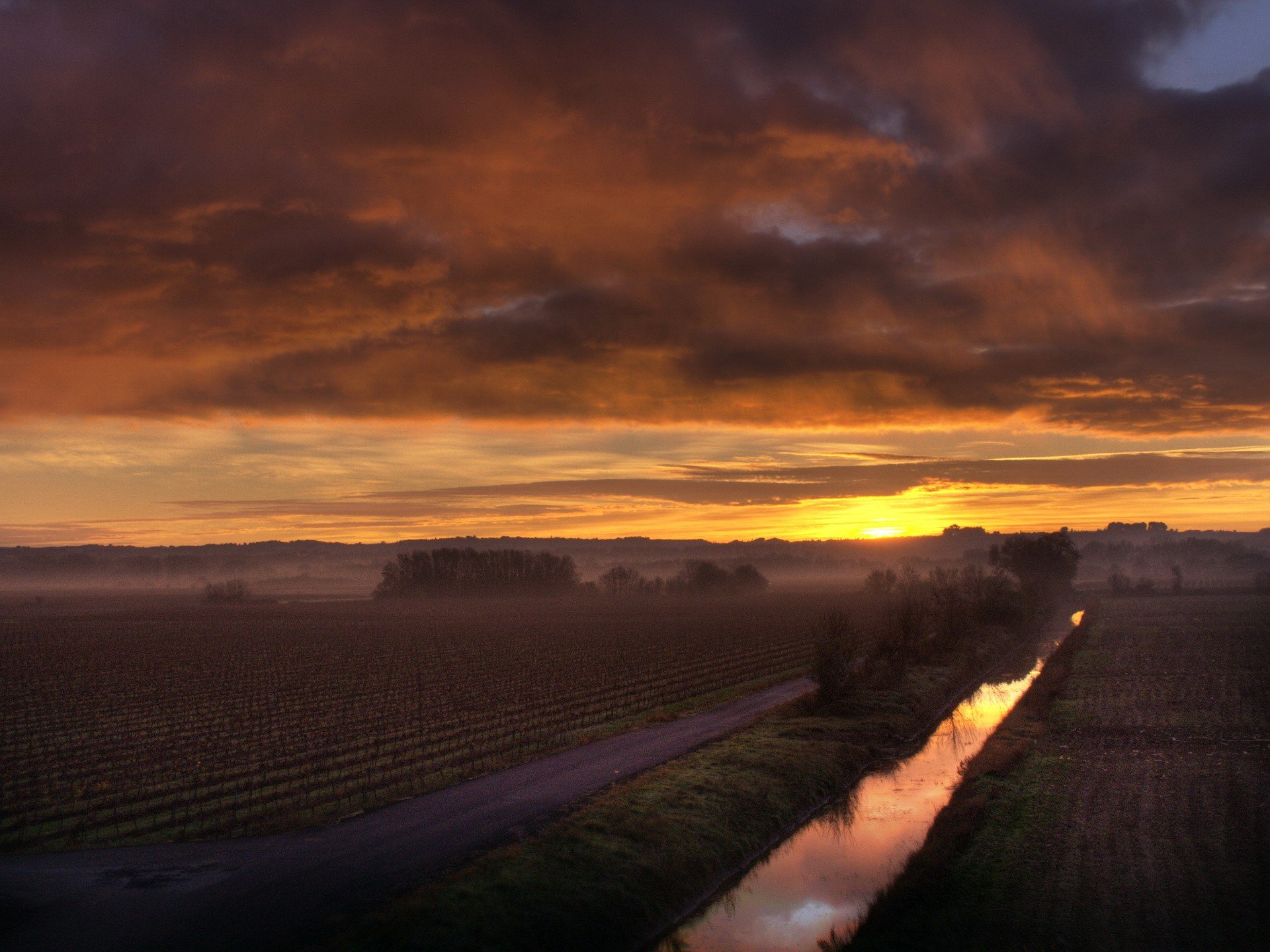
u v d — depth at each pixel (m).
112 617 139.75
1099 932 18.47
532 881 20.16
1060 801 28.06
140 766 34.53
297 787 30.52
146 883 20.64
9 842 24.42
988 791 29.66
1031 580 133.75
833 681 44.12
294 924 17.97
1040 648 78.94
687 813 26.33
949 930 19.02
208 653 80.94
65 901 19.52
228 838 24.42
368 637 97.75
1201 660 62.00
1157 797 28.25
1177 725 39.69
